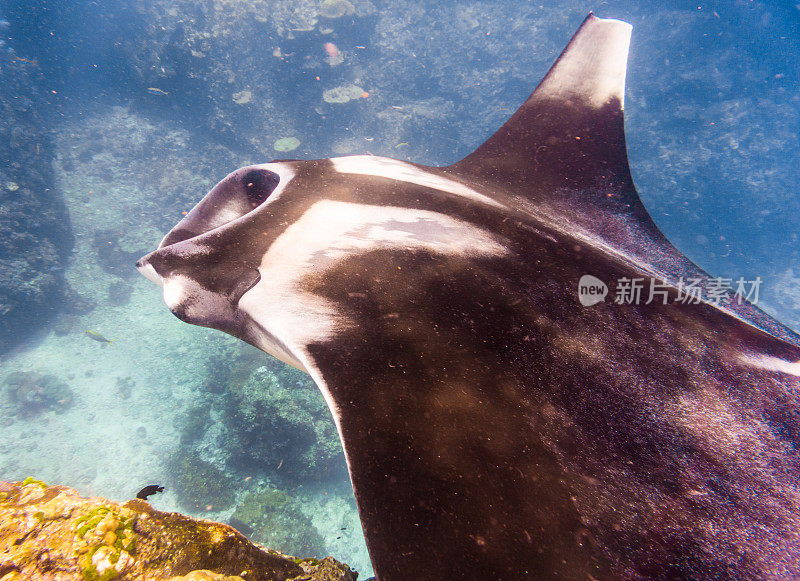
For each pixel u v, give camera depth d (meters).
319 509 10.82
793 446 1.29
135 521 0.80
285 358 1.33
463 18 22.88
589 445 1.11
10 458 11.34
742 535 1.01
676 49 23.56
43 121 18.09
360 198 1.91
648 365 1.43
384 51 20.89
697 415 1.31
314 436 11.08
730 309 2.19
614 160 2.93
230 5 18.34
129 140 18.81
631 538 0.93
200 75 18.42
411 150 19.55
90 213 16.97
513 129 3.12
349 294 1.36
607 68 3.16
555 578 0.82
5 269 13.51
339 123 19.20
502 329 1.36
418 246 1.64
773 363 1.59
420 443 0.97
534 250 1.81
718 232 19.75
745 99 21.23
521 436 1.05
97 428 12.41
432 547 0.82
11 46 19.11
